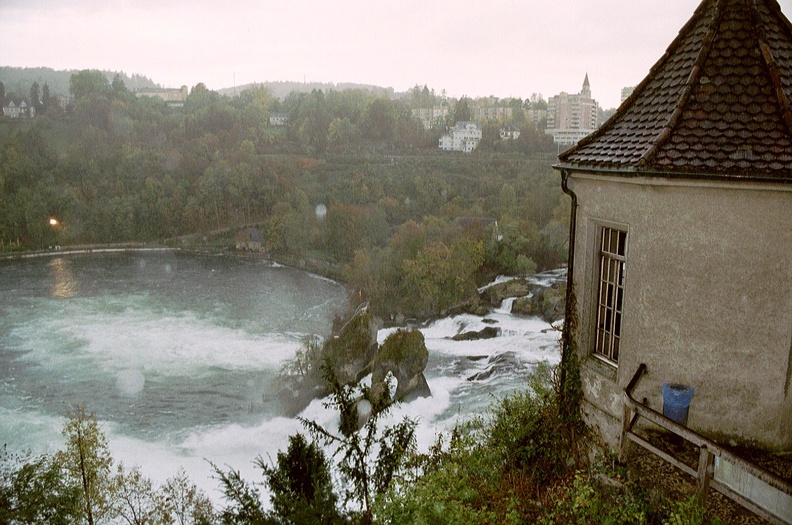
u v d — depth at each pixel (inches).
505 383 1798.7
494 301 2802.7
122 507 1087.0
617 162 393.7
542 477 477.1
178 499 1152.2
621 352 420.5
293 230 4365.2
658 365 397.7
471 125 7746.1
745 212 357.1
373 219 4200.3
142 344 2507.4
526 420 540.7
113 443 1606.8
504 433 537.3
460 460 497.0
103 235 5206.7
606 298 452.4
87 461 1056.8
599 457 418.3
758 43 385.7
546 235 3378.4
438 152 7214.6
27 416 1804.9
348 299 3134.8
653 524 336.2
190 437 1647.4
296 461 381.7
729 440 379.6
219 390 2007.9
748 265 360.8
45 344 2509.8
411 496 410.6
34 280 3796.8
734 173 343.6
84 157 6328.7
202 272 4062.5
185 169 6294.3
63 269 4170.8
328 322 2834.6
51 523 894.4
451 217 4229.8
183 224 5452.8
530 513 411.5
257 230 5098.4
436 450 572.7
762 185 344.2
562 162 455.8
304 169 6245.1
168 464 1478.8
